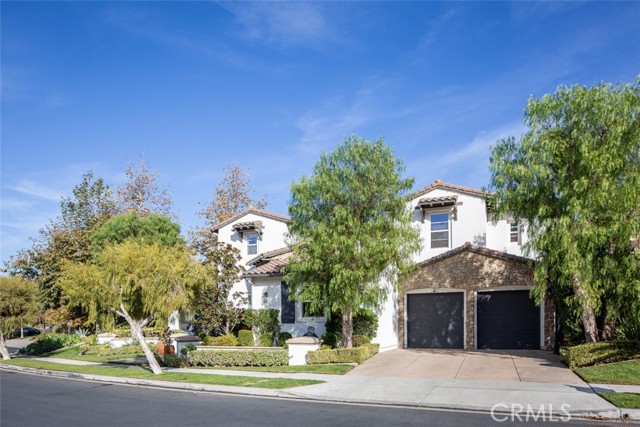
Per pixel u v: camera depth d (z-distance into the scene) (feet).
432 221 84.74
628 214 53.78
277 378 53.78
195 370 64.69
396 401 41.22
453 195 81.97
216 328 83.41
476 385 46.57
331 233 63.98
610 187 53.21
